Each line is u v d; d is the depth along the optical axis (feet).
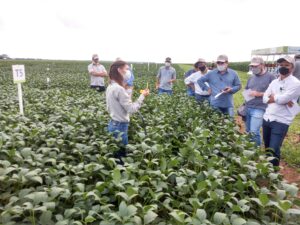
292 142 34.06
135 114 27.81
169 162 17.24
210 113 30.09
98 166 15.94
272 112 22.25
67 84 72.84
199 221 11.51
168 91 47.60
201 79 31.45
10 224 11.74
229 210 13.67
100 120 25.31
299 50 96.53
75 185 14.62
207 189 14.58
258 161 20.29
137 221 11.33
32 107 32.09
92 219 11.54
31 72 118.11
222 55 29.48
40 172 15.81
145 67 182.39
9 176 15.34
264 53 130.11
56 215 12.16
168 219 14.28
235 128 25.40
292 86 20.74
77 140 20.98
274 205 13.78
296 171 25.93
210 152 19.56
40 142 20.43
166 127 24.09
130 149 18.79
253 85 25.84
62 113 27.45
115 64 19.74
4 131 21.27
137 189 13.35
